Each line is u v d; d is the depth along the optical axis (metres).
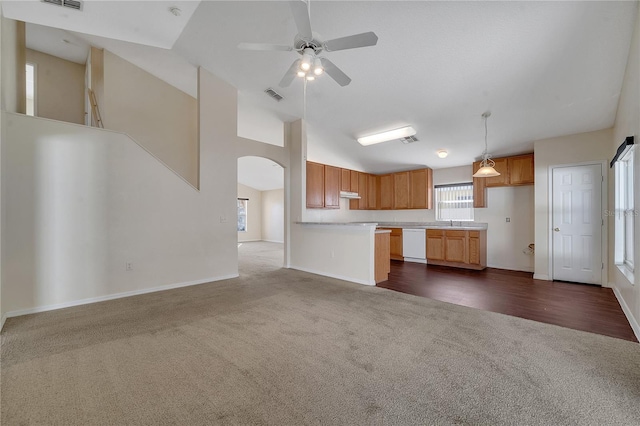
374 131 5.13
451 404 1.54
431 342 2.29
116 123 4.41
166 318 2.83
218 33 3.40
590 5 2.26
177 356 2.06
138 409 1.50
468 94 3.68
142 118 4.70
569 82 3.17
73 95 4.93
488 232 5.78
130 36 3.29
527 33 2.62
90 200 3.34
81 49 4.49
